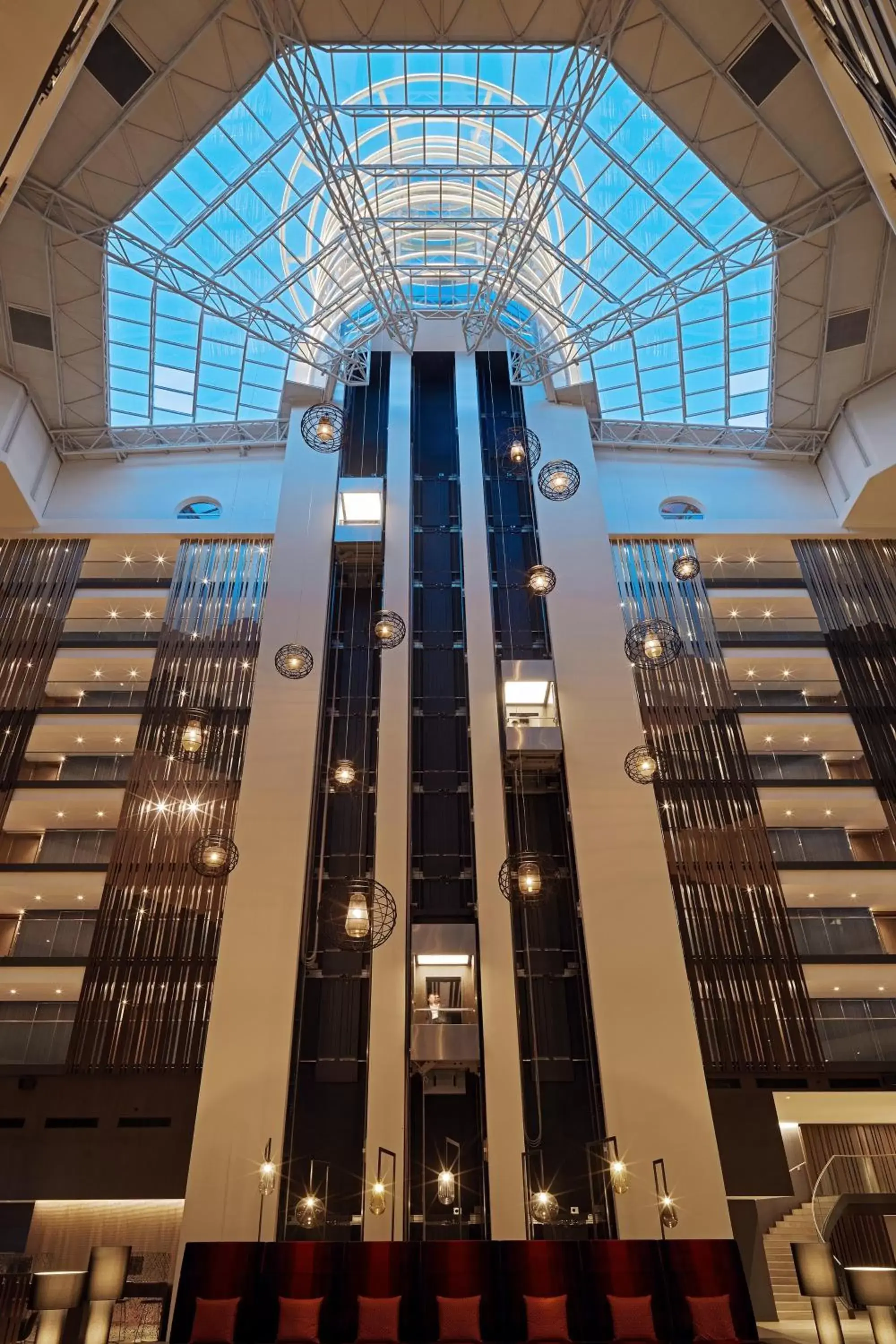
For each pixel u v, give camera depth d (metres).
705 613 19.67
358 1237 12.73
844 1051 14.74
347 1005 14.65
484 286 20.80
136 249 18.48
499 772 16.67
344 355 21.11
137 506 21.55
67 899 16.69
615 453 23.00
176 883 15.73
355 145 18.50
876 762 17.97
